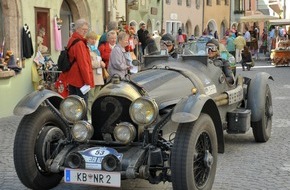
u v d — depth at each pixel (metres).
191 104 5.23
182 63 7.12
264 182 6.35
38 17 13.56
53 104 6.04
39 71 12.96
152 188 6.14
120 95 5.52
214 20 44.97
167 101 5.87
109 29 11.17
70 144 5.65
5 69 11.59
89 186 6.20
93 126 5.70
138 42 18.16
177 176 5.13
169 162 5.28
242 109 8.02
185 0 38.00
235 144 8.38
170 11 34.88
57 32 14.30
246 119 7.66
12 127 9.99
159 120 5.50
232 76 7.87
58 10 14.48
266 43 37.62
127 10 23.59
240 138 8.81
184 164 5.11
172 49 7.44
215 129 5.91
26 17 12.76
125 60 9.52
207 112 5.77
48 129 5.83
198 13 41.09
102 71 10.35
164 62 7.16
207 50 7.50
